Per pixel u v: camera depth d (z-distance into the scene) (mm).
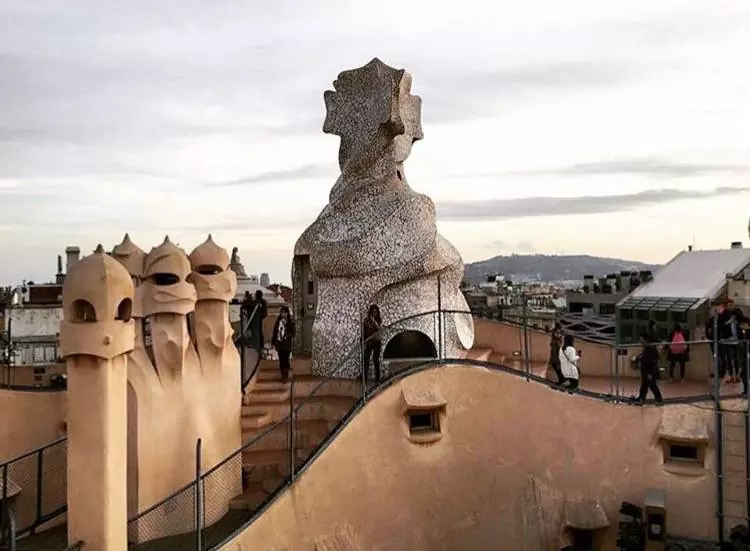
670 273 38219
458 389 16828
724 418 16984
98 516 10688
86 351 10672
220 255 15242
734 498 16781
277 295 38844
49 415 15586
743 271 34062
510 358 24531
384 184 20641
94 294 10750
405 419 16234
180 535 13898
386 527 15539
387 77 20453
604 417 17562
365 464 15406
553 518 16922
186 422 14383
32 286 31891
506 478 16922
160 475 13961
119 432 11109
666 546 16672
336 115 21938
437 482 16344
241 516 14734
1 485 14711
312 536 14219
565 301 45562
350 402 18297
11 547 9367
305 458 15578
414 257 19328
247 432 16688
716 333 17453
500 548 16609
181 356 14258
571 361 18688
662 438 17281
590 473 17281
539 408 17344
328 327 20000
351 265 19609
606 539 17078
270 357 23859
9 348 20734
